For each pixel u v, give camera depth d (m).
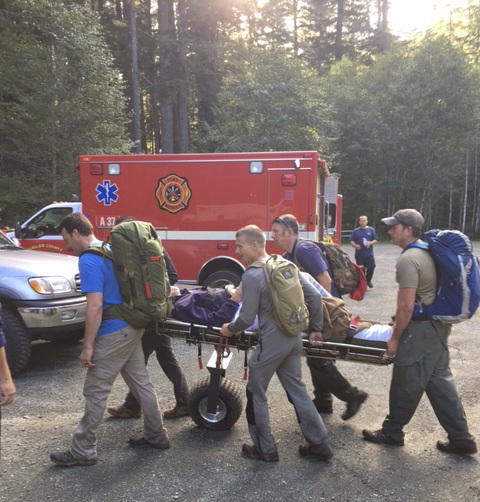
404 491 2.92
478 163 33.84
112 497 2.84
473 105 31.25
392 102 33.00
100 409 3.17
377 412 4.14
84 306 5.17
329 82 35.16
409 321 3.22
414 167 32.59
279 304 3.01
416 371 3.29
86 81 19.70
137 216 7.96
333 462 3.26
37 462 3.24
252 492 2.90
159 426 3.41
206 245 7.78
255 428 3.32
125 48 30.86
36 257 5.54
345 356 3.45
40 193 19.31
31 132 18.77
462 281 3.13
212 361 3.64
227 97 27.36
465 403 4.31
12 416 4.01
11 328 4.81
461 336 6.67
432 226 36.53
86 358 3.06
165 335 3.73
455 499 2.84
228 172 7.64
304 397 3.26
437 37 32.81
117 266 3.14
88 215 8.09
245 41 33.84
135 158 7.89
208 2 30.11
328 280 3.73
